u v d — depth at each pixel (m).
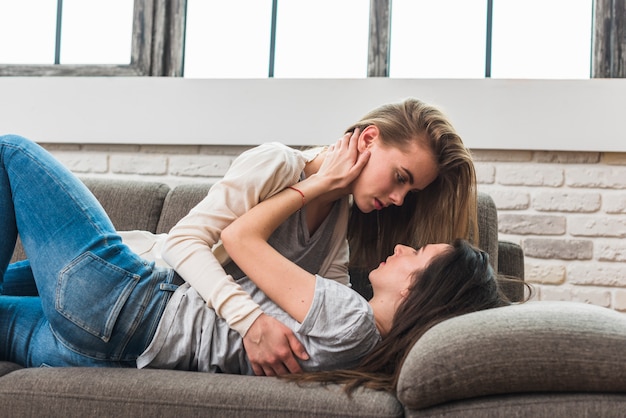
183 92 2.79
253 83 2.76
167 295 1.41
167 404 1.18
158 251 1.62
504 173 2.68
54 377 1.25
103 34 3.02
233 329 1.36
